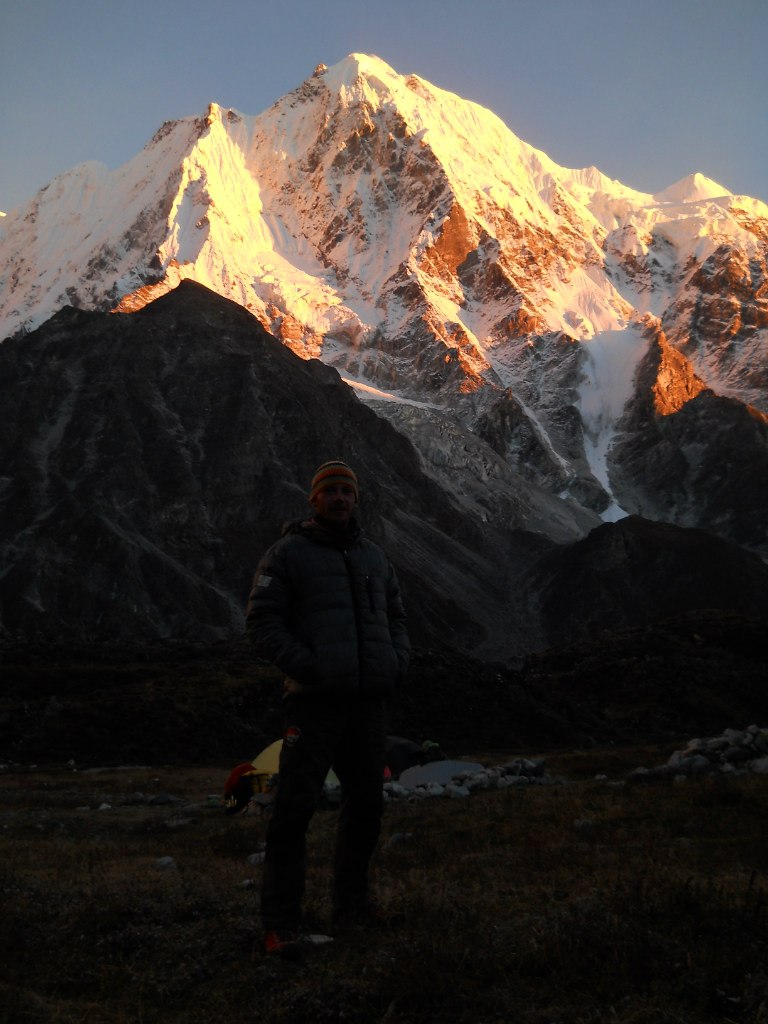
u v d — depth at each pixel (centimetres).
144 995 677
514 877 958
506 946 691
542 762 2261
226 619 14812
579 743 5394
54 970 736
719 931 697
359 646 759
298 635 759
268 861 738
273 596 761
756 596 19312
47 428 18212
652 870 925
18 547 14850
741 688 6925
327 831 1509
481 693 5541
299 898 735
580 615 18888
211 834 1593
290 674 745
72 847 1473
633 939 675
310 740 752
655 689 6619
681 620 8575
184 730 4544
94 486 16375
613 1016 584
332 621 756
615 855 1047
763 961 639
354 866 790
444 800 1847
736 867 945
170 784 3216
